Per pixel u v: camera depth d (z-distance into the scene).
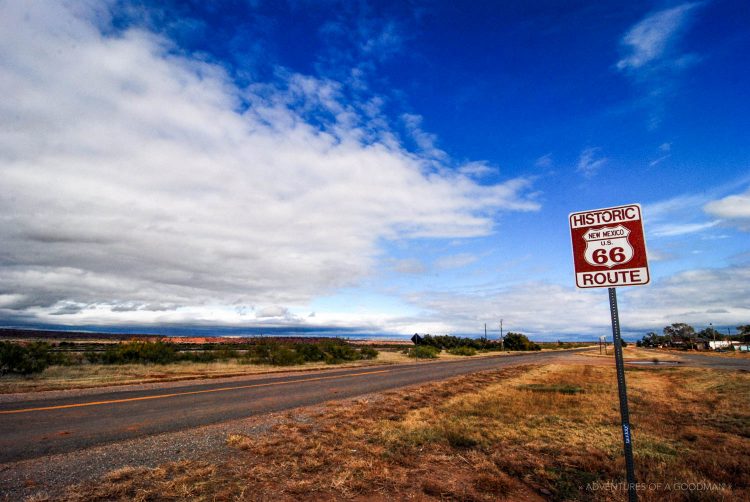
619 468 5.78
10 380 15.93
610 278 3.99
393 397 12.85
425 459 6.30
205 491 4.86
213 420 9.07
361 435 7.71
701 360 40.53
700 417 9.60
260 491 4.91
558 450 6.76
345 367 27.61
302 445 6.89
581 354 61.03
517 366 29.34
